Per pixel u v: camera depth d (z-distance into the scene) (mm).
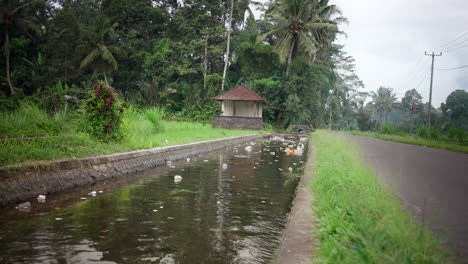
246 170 7875
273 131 33500
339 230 2693
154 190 5398
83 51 36969
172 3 50438
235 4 42531
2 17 34250
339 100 68375
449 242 2713
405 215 2875
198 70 40875
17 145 5676
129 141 8938
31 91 37469
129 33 44406
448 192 5125
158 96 35000
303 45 36812
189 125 22859
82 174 5801
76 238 3107
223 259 2711
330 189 4500
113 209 4180
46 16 47312
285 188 5797
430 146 18812
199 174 7137
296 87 37000
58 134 7566
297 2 36219
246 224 3715
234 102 33375
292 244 2730
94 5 49469
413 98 84750
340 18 41562
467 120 71188
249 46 41906
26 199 4531
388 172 7066
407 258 1933
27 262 2543
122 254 2752
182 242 3084
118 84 42062
